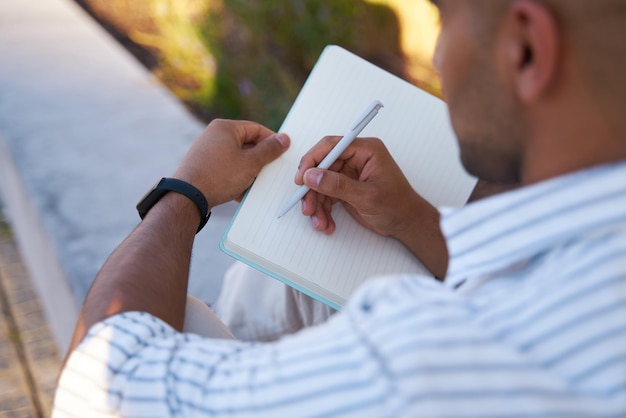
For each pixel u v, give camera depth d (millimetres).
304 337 635
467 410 528
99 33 3148
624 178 555
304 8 3041
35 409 1906
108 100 2736
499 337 549
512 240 606
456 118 653
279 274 1060
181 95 2959
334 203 1097
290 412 594
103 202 2244
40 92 2729
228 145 1070
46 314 2191
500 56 596
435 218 1082
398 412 536
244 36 3000
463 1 625
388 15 3051
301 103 1144
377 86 1169
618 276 540
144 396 694
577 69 550
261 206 1069
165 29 3293
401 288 609
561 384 528
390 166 1062
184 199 1004
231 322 1252
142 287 841
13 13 3201
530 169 614
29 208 2260
